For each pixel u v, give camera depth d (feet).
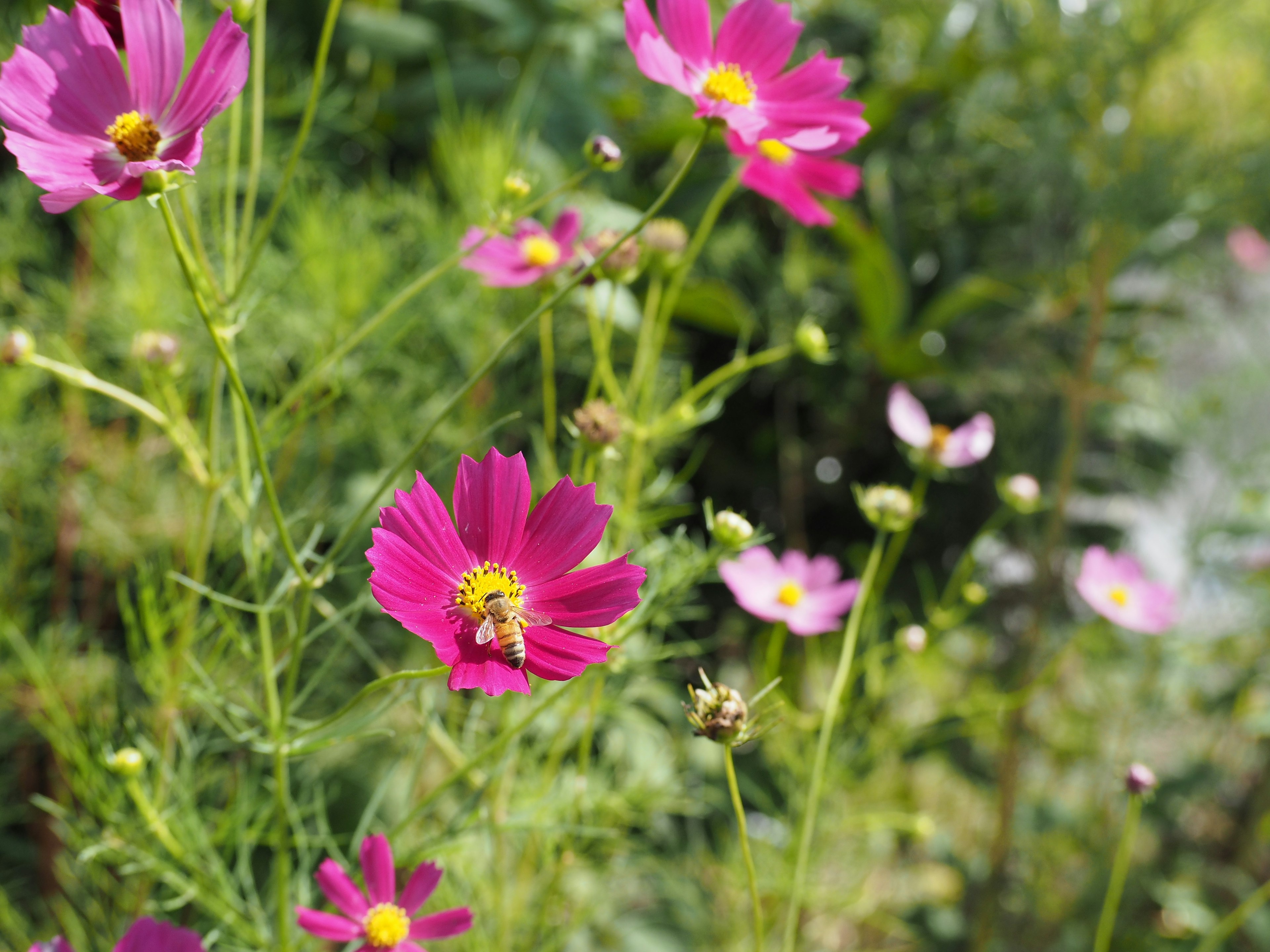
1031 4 2.28
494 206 1.54
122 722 1.52
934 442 1.59
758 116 1.05
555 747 1.39
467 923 1.12
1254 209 2.24
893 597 2.56
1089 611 2.68
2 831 1.83
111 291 1.64
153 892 1.47
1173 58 2.22
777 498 2.75
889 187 2.72
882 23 2.97
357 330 1.68
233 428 1.61
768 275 2.61
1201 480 2.96
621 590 0.99
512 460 1.01
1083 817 2.58
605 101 2.56
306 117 1.09
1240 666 2.63
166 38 1.01
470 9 2.54
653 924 1.93
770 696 1.54
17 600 1.62
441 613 0.98
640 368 1.43
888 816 1.71
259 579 1.14
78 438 1.67
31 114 0.99
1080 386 2.28
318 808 1.35
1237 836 2.79
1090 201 2.16
